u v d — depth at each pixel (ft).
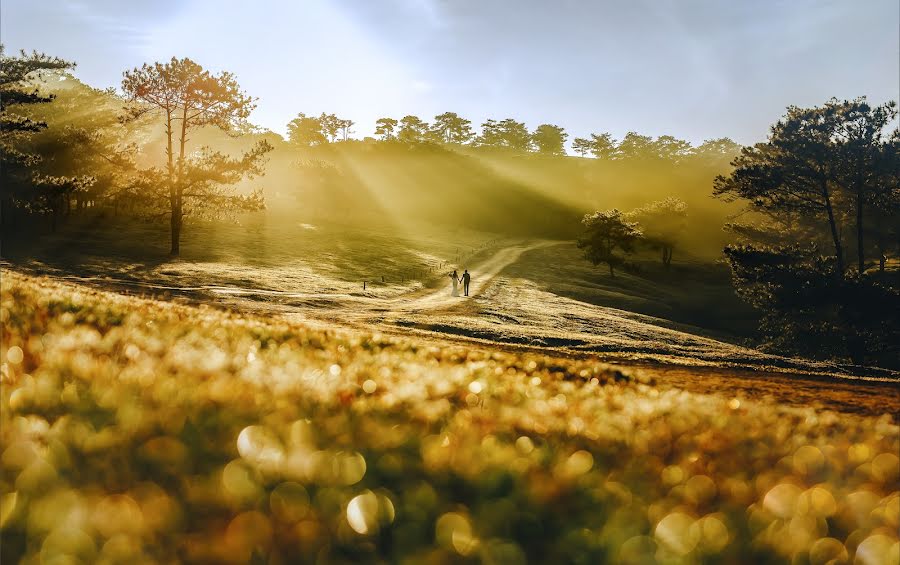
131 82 217.56
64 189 222.48
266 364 29.81
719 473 17.56
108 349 27.32
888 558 11.35
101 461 12.44
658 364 79.61
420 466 14.61
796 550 11.47
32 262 197.77
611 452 18.57
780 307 183.42
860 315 175.94
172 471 12.26
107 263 207.00
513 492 13.35
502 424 21.30
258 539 9.80
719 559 10.97
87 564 8.40
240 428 15.84
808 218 242.17
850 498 15.23
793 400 54.29
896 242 245.24
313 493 12.10
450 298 190.80
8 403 15.70
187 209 237.25
